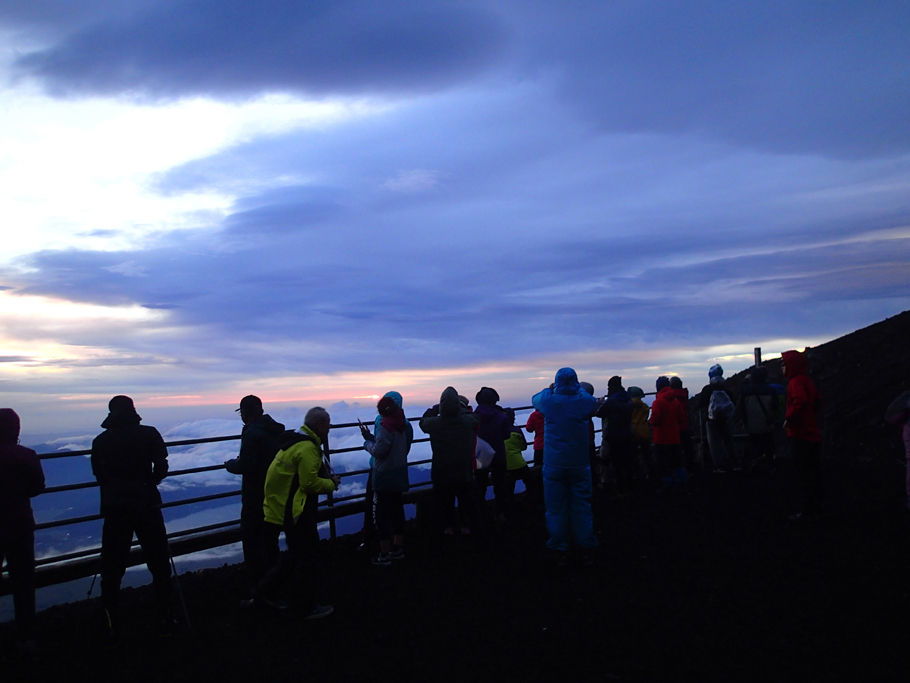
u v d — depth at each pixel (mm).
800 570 6832
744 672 4523
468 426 8930
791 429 9086
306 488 6148
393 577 7570
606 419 12242
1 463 5664
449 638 5496
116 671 5188
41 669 5309
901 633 5039
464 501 8961
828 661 4621
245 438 6859
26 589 5727
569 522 7617
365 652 5281
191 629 6125
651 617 5727
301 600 6148
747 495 11484
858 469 13672
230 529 8766
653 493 12477
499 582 7141
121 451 6066
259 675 4930
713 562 7371
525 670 4758
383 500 8211
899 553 7242
